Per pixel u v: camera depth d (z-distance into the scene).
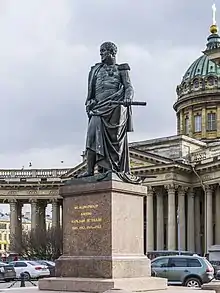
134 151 90.19
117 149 19.97
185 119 116.94
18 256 93.00
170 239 87.38
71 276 18.92
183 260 39.53
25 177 103.25
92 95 20.61
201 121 113.50
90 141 19.94
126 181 19.47
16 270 56.00
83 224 19.19
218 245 80.75
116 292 15.12
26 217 171.88
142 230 19.50
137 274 18.78
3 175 105.12
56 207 101.50
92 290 17.77
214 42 116.81
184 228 89.00
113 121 19.97
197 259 39.38
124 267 18.45
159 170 88.31
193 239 90.12
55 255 91.38
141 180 20.48
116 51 20.92
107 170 19.66
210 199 86.94
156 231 91.75
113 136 19.95
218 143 97.88
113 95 20.12
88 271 18.59
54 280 18.72
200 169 87.50
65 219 19.66
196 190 92.19
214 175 85.50
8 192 103.69
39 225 100.19
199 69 116.19
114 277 18.16
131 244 19.06
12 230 102.12
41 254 92.12
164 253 65.06
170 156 93.12
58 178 100.94
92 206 19.08
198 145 96.38
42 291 18.53
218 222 87.12
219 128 111.56
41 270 56.81
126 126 20.33
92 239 18.89
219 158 83.38
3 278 53.19
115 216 18.72
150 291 18.39
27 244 94.31
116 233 18.66
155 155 88.38
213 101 113.00
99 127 19.89
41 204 105.50
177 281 39.19
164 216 92.44
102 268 18.31
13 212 103.12
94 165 20.05
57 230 93.12
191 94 115.00
